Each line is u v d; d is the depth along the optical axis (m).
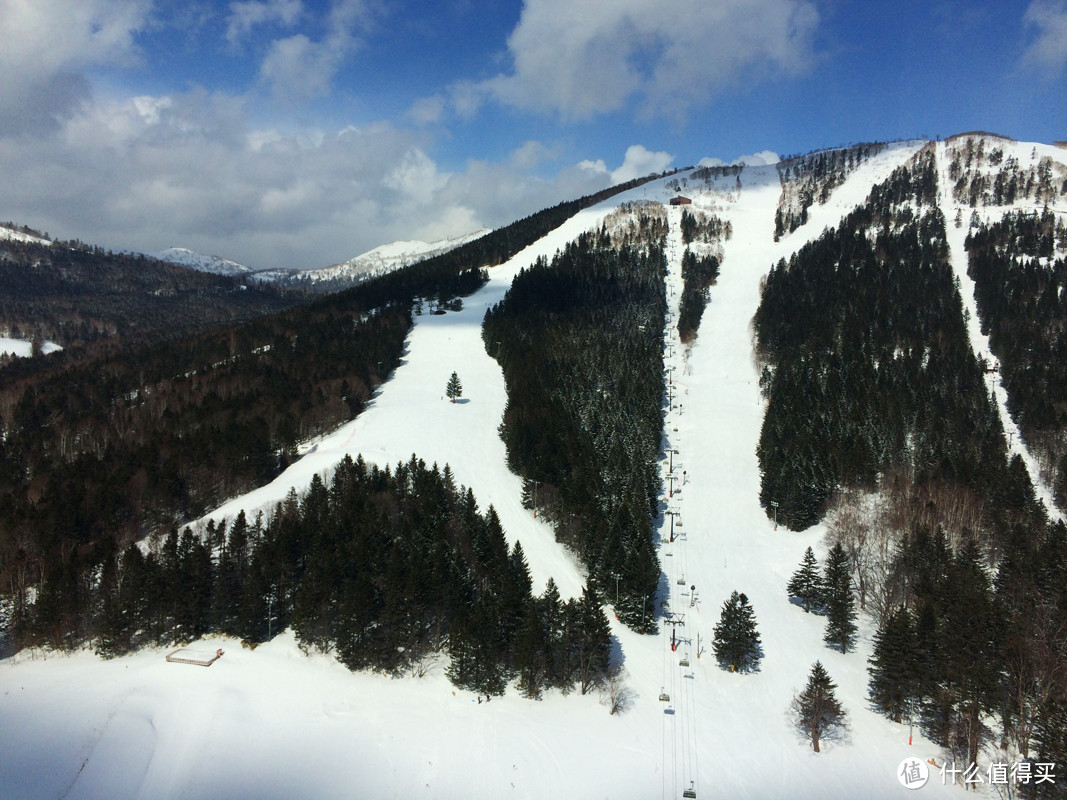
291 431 112.69
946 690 59.19
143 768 55.53
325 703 63.34
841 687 67.25
